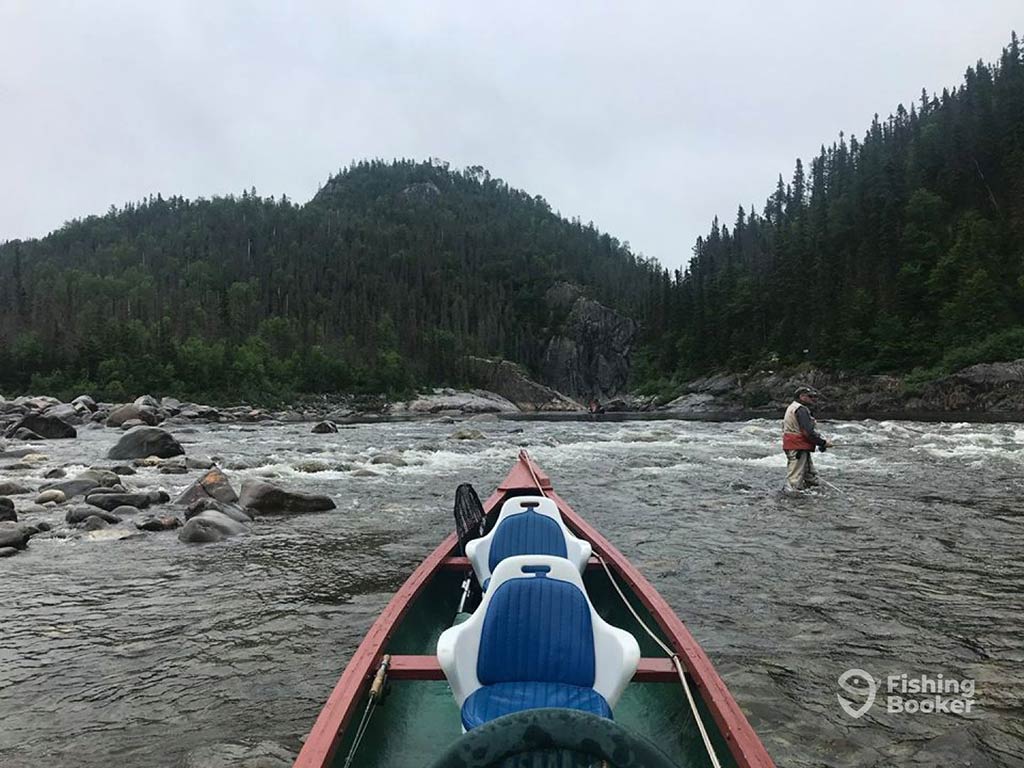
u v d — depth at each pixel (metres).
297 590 7.32
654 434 26.66
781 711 4.48
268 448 22.27
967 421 34.88
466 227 187.62
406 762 3.38
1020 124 77.81
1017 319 58.00
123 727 4.45
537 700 3.11
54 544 9.28
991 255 64.94
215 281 132.50
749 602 6.64
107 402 68.06
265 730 4.38
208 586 7.46
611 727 1.98
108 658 5.56
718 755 2.98
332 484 14.52
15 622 6.39
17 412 39.47
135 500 11.70
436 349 116.38
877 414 47.88
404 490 13.76
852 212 93.38
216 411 53.78
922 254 71.00
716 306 93.44
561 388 137.50
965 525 9.88
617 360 140.62
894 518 10.41
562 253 184.00
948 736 4.15
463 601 5.41
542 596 3.52
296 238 160.75
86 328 85.06
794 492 12.76
